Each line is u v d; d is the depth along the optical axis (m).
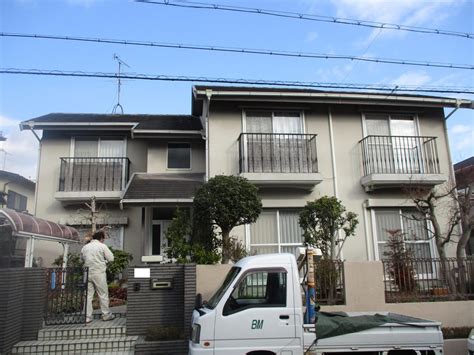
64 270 8.22
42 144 14.51
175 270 8.15
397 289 8.81
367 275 8.42
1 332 6.80
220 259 9.23
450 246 12.73
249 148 12.42
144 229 13.59
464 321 8.40
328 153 13.02
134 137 14.09
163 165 14.41
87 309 8.16
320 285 8.47
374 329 5.42
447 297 8.70
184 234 9.95
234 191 9.77
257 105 12.91
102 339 7.46
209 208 9.59
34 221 8.95
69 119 14.88
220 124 12.74
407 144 13.23
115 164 14.27
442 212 12.80
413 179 12.38
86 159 14.27
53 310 8.03
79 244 13.08
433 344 5.38
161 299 8.00
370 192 12.88
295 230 12.38
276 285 5.66
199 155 14.61
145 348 7.23
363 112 13.47
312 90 13.01
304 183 12.24
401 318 6.01
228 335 5.38
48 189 14.20
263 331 5.39
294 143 12.70
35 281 7.71
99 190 13.93
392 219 12.84
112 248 12.59
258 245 12.12
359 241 12.48
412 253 11.16
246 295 5.70
